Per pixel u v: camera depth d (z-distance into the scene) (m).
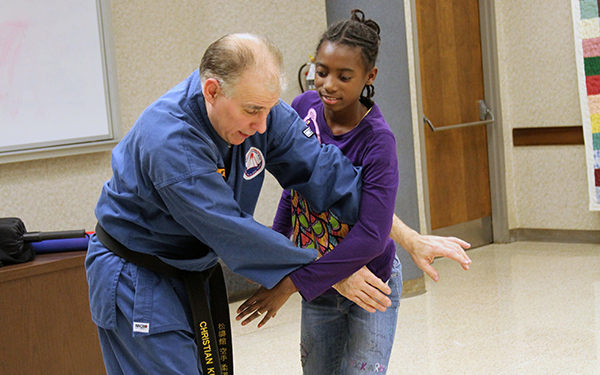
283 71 1.45
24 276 2.62
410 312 3.93
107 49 3.55
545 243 5.52
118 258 1.62
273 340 3.56
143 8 3.81
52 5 3.36
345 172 1.70
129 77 3.79
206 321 1.63
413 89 4.36
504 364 3.04
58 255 2.80
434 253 1.88
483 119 5.45
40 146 3.38
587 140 5.19
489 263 4.97
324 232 1.82
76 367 2.77
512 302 3.96
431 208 5.20
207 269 1.70
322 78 1.70
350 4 4.01
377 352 1.85
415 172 4.20
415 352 3.27
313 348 1.95
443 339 3.43
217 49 1.40
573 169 5.38
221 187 1.49
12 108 3.29
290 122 1.71
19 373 2.63
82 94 3.50
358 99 1.76
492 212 5.62
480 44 5.42
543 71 5.39
